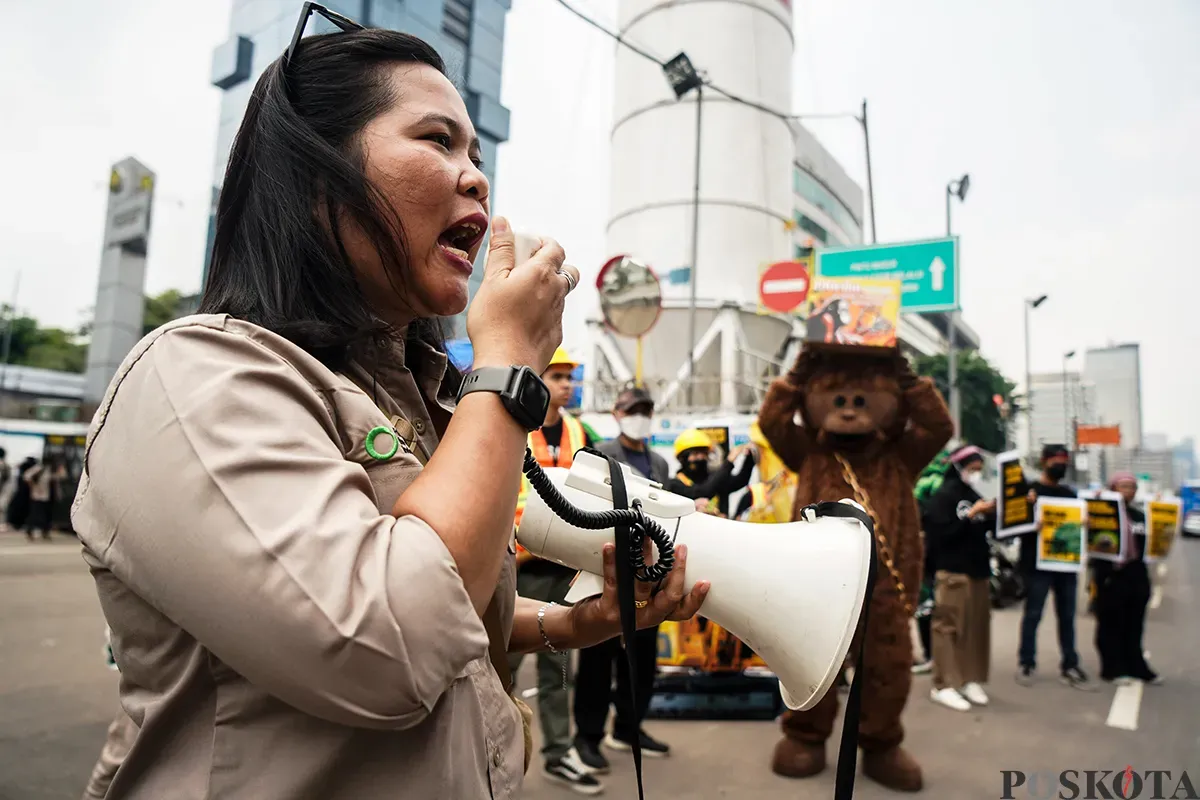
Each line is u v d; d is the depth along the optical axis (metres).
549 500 1.06
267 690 0.66
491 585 0.76
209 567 0.64
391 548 0.69
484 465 0.76
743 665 4.88
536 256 0.90
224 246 0.97
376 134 0.91
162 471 0.67
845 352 3.96
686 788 3.72
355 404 0.82
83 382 30.42
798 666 1.19
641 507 1.23
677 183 17.45
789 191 18.36
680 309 16.52
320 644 0.63
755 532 1.27
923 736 4.71
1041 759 4.27
